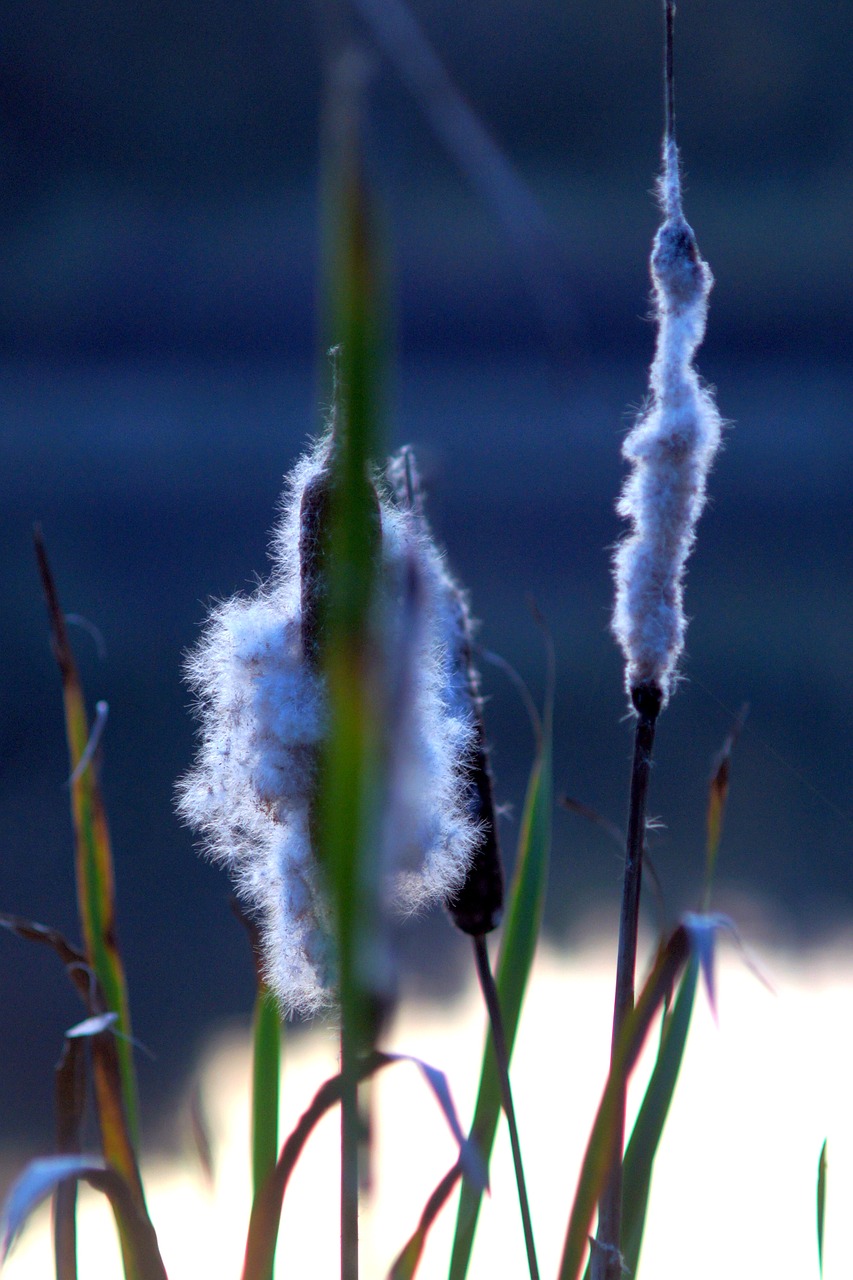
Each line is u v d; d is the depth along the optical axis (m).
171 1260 2.63
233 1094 4.30
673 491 1.95
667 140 1.96
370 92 1.75
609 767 8.42
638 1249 2.01
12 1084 4.44
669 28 1.95
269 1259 1.89
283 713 1.91
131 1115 2.04
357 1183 1.90
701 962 1.89
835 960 5.04
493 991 1.98
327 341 1.79
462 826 1.96
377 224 1.76
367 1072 1.86
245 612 1.96
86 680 10.97
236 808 1.96
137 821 7.91
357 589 1.77
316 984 1.94
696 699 9.62
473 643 2.01
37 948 5.96
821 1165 2.04
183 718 9.98
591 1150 1.93
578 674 10.20
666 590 1.96
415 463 2.01
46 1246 3.13
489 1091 2.06
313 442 1.99
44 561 2.06
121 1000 2.05
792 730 8.70
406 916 1.95
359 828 1.77
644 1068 2.95
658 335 1.96
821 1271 2.04
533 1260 1.97
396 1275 1.92
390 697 1.77
